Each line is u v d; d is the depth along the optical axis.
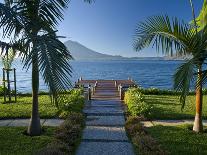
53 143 8.26
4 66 16.80
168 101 17.41
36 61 5.78
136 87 22.95
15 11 6.42
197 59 8.36
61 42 6.32
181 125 11.17
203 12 9.60
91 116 13.27
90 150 8.41
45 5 8.27
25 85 49.34
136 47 9.68
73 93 17.73
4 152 7.94
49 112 13.16
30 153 7.85
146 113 12.73
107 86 24.66
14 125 11.27
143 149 8.11
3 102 16.58
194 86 8.73
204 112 13.55
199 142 8.91
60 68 5.67
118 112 13.69
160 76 77.25
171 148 8.30
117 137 9.77
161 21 9.32
